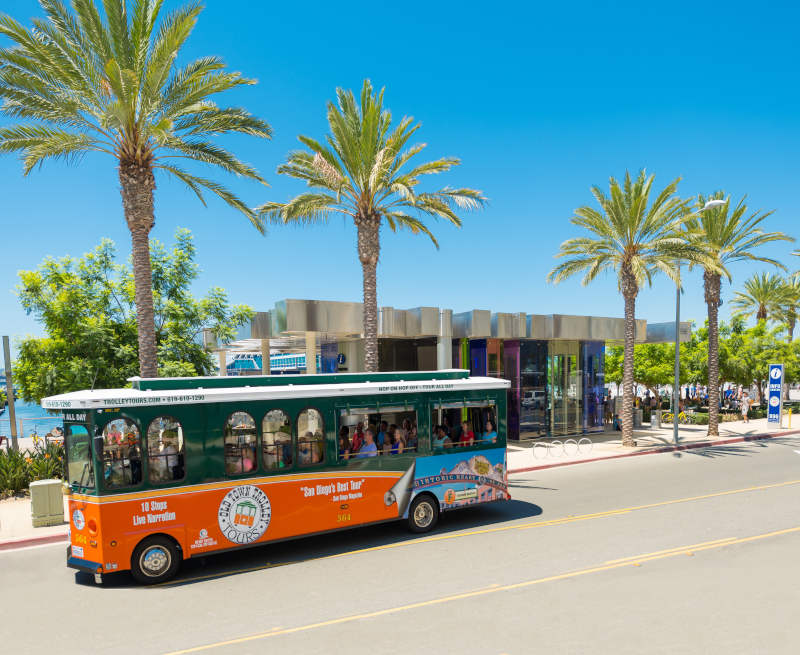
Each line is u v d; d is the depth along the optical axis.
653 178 22.34
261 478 9.70
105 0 13.33
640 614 7.07
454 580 8.49
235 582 8.81
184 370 18.47
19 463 15.89
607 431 29.67
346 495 10.54
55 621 7.54
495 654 6.05
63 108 13.85
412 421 11.48
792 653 6.01
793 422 32.28
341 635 6.67
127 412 8.74
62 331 18.17
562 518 12.21
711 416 27.02
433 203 18.06
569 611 7.19
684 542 10.22
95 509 8.52
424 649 6.21
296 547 10.69
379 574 8.91
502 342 26.41
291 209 17.61
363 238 18.09
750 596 7.63
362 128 17.36
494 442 12.40
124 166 14.42
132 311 19.44
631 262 22.78
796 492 14.38
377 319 20.23
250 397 9.67
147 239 14.75
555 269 23.59
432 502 11.59
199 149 15.28
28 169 14.30
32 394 18.70
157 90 14.02
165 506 8.91
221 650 6.40
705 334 38.50
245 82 15.21
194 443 9.19
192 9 13.48
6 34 13.36
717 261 23.77
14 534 12.02
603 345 29.44
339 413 10.55
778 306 45.47
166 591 8.52
